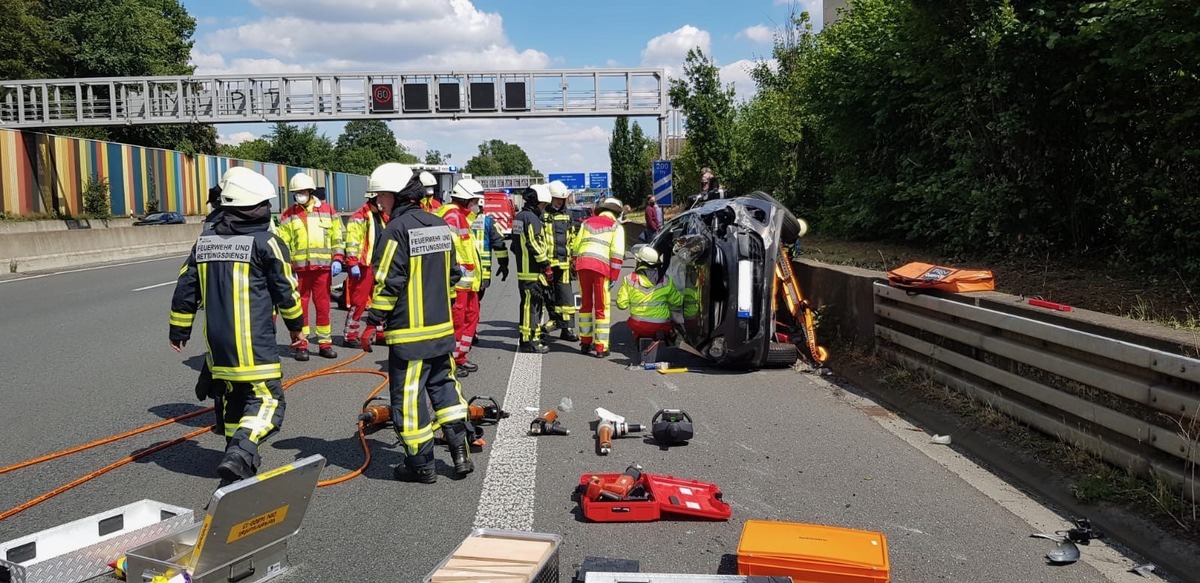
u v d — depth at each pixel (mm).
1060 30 8203
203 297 5008
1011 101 8969
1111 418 4734
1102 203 8367
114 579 3924
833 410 7008
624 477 4883
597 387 7930
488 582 3375
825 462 5613
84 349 9844
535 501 4934
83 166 41031
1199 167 7246
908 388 7125
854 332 8664
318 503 4914
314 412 7012
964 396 6414
